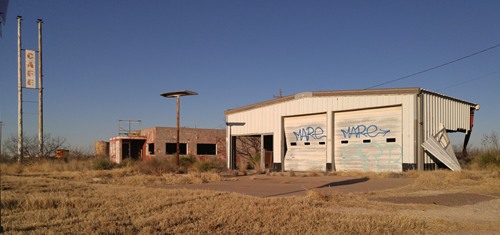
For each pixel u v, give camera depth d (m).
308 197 11.48
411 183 16.52
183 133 44.44
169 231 7.23
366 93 23.83
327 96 25.84
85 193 12.80
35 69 36.38
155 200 10.87
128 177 20.36
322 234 7.13
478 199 11.82
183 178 19.41
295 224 7.89
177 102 26.22
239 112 32.72
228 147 33.38
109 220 8.02
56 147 38.19
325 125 26.08
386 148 22.89
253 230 7.40
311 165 26.84
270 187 15.95
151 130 44.47
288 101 28.42
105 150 53.41
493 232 7.62
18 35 35.72
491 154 22.81
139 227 7.47
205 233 7.17
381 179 19.17
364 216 8.70
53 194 12.46
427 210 9.88
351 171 23.23
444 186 15.09
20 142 33.28
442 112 23.39
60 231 7.09
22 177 21.17
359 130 24.30
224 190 14.54
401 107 22.45
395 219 8.28
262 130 30.47
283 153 28.67
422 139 21.72
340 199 11.39
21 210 9.55
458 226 7.99
